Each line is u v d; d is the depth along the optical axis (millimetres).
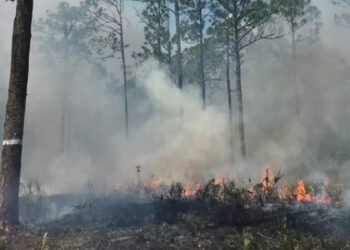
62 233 6809
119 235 6551
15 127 7566
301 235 6285
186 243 6062
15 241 6551
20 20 7727
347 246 5852
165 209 7812
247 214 7340
